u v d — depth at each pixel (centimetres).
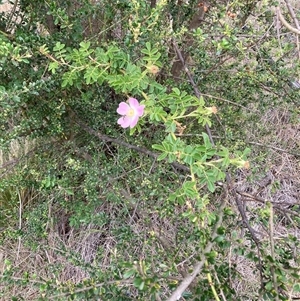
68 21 142
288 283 98
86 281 113
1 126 151
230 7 152
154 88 117
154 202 158
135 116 108
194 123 172
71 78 121
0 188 171
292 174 215
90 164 172
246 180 172
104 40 153
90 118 174
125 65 119
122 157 164
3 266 180
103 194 171
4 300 168
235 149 164
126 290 133
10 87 139
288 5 119
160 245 155
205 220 111
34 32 150
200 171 100
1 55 122
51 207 186
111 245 188
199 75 171
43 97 156
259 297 106
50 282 116
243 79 173
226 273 120
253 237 115
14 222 188
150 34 140
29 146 197
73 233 192
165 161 158
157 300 102
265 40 160
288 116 223
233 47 150
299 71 162
